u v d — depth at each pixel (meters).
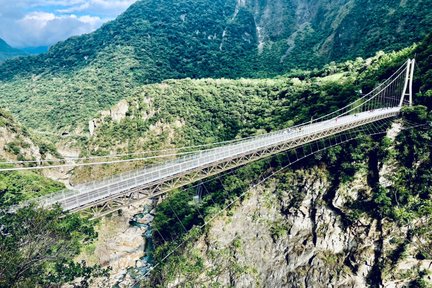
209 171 52.06
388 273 52.91
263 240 63.03
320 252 59.41
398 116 64.88
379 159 60.91
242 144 57.22
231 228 65.38
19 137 99.06
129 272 66.12
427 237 52.94
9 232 27.44
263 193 67.94
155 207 84.88
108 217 79.56
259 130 87.00
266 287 58.59
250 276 59.62
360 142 63.97
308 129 63.47
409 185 57.25
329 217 61.12
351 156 63.47
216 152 53.81
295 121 82.81
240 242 63.44
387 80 74.56
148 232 77.50
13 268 23.72
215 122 105.62
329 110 80.06
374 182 60.31
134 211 85.62
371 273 54.78
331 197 62.03
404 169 58.66
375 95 72.50
